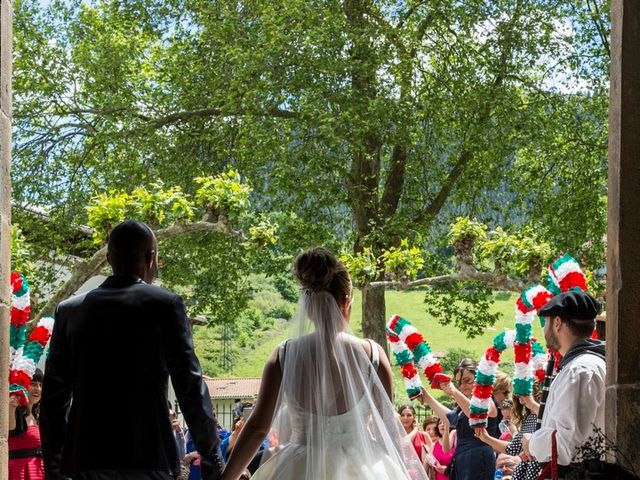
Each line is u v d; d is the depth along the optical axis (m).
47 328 6.24
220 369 45.53
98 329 3.83
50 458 3.91
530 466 4.88
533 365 6.78
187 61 21.70
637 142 4.09
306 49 19.41
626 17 4.10
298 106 19.80
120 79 21.67
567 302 4.63
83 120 21.41
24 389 6.15
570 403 4.36
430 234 22.86
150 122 20.95
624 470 3.77
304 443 4.21
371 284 13.19
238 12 21.39
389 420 4.29
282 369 4.29
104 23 22.64
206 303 22.17
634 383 4.07
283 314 52.81
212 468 3.83
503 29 21.12
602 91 22.27
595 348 4.53
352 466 4.12
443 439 8.48
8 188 4.47
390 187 22.89
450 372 43.84
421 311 57.88
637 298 4.07
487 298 22.12
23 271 10.77
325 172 19.38
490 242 11.93
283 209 20.34
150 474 3.77
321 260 4.38
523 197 22.61
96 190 20.34
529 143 20.89
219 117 20.50
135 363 3.81
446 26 21.16
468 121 20.80
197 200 11.69
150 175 20.83
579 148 21.77
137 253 4.00
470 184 21.89
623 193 4.09
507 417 7.87
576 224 21.00
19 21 21.77
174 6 22.58
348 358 4.26
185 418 3.83
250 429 4.32
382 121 19.69
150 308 3.86
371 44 20.02
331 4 20.55
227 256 22.03
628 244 4.08
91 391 3.80
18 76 21.23
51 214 20.19
